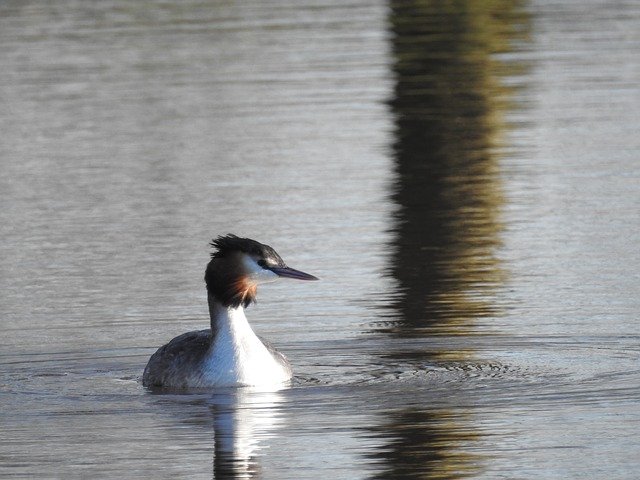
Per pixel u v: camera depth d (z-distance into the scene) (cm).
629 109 2434
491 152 2219
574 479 985
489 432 1087
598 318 1415
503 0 3353
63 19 3359
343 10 3366
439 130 2355
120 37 3117
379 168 2134
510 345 1335
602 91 2570
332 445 1065
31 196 2031
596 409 1138
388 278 1586
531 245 1709
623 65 2758
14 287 1595
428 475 1002
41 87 2714
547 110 2453
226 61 2877
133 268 1658
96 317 1469
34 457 1055
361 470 1014
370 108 2494
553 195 1945
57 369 1299
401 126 2373
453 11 3159
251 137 2331
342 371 1269
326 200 1964
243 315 1249
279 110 2503
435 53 2859
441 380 1230
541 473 998
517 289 1526
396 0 3400
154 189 2044
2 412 1170
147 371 1254
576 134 2294
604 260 1633
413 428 1100
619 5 3400
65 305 1514
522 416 1123
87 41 3088
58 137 2381
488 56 2870
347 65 2803
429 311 1457
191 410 1164
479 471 1005
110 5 3534
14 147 2330
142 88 2686
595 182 2008
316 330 1407
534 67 2770
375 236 1773
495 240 1744
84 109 2547
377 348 1338
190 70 2816
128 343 1381
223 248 1245
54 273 1647
